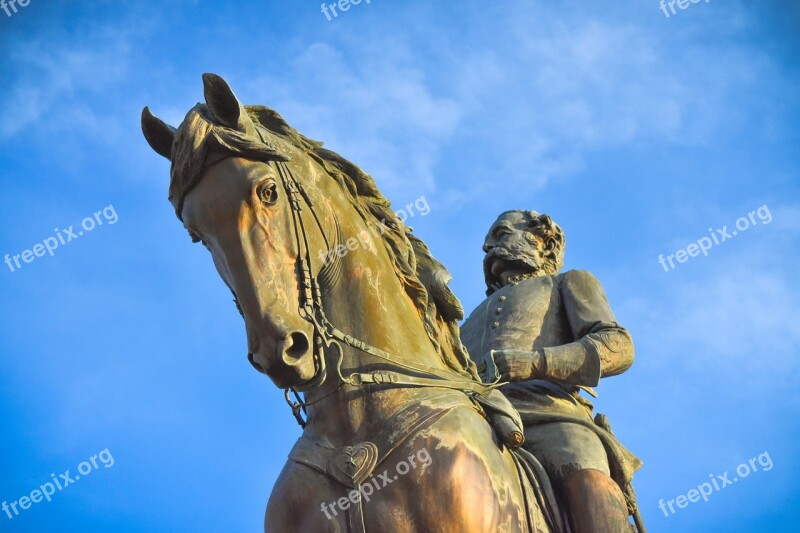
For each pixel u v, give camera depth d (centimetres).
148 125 457
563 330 542
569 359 497
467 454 420
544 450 485
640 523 501
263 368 412
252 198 414
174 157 421
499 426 450
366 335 435
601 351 503
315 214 436
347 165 461
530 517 442
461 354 467
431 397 432
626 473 497
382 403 426
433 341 458
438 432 419
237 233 410
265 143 433
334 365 430
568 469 476
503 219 602
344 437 424
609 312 535
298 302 418
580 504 466
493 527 418
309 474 420
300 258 423
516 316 543
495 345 533
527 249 586
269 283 409
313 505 414
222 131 420
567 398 517
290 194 429
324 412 430
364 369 431
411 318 453
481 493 417
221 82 418
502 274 586
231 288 425
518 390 514
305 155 452
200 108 431
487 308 559
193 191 418
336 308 436
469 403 445
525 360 493
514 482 444
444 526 405
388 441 416
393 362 434
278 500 422
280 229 419
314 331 418
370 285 442
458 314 467
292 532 416
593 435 497
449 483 410
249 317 406
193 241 438
